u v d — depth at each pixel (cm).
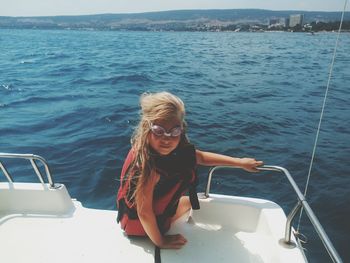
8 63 2280
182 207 278
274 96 1301
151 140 216
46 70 1953
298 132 857
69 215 289
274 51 3378
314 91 1423
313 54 3091
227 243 261
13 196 294
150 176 220
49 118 930
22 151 682
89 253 249
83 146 709
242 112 1029
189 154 235
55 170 597
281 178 586
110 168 603
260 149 734
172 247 250
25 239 263
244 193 538
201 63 2289
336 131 873
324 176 613
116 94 1280
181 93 1302
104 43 4559
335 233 458
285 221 262
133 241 259
